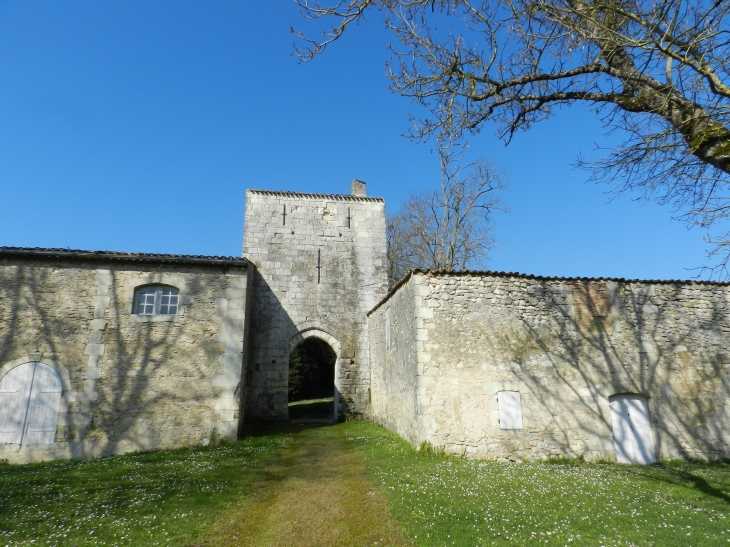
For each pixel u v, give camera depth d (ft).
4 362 31.45
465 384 29.55
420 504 18.98
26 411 30.99
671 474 25.72
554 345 31.24
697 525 16.98
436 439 28.53
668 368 31.78
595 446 29.84
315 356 82.69
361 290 53.06
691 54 16.98
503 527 16.39
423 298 30.58
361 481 23.57
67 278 33.71
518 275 32.04
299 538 16.52
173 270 35.63
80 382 32.14
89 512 18.67
